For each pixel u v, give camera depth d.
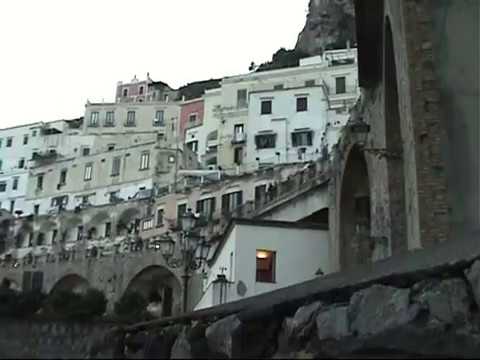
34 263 62.19
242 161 74.12
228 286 25.84
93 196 79.88
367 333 8.27
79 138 94.31
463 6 15.94
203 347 9.47
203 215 54.91
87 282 58.91
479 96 15.23
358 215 27.14
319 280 13.63
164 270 54.56
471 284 9.12
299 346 8.20
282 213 33.19
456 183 14.63
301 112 70.31
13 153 95.50
